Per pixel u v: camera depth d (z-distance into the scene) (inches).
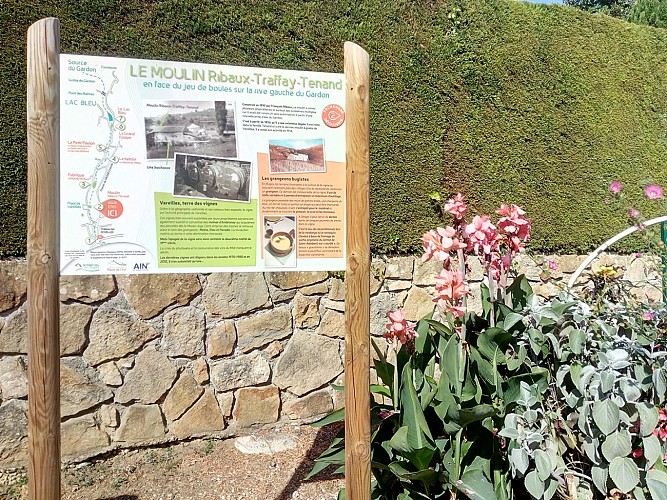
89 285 118.7
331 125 82.4
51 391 68.6
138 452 122.7
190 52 126.2
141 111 74.3
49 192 68.6
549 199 166.1
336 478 114.7
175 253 75.9
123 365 121.3
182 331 126.4
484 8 156.1
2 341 111.9
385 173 144.3
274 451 125.6
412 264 149.0
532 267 164.6
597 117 173.8
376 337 144.8
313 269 81.4
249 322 132.5
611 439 81.6
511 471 87.0
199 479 113.7
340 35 139.3
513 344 93.0
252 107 79.0
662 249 129.6
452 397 83.7
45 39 68.6
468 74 153.9
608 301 101.6
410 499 85.1
